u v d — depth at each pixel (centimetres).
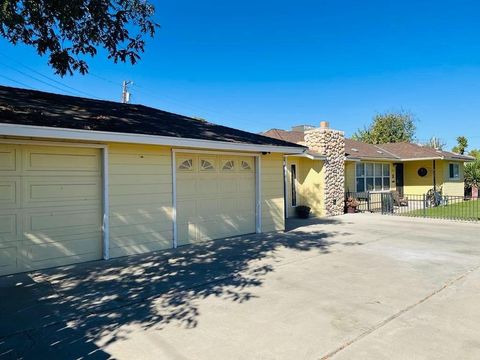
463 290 501
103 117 740
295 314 416
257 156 995
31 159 611
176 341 349
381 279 556
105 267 636
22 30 635
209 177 888
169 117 1016
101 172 693
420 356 316
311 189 1448
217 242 869
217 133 900
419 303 450
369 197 1659
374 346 335
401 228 1103
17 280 557
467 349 329
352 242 873
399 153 2092
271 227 1034
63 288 518
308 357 316
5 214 583
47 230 627
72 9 578
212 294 490
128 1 645
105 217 687
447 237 940
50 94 916
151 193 762
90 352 326
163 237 782
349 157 1605
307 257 712
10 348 334
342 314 414
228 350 330
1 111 588
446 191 2073
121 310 432
